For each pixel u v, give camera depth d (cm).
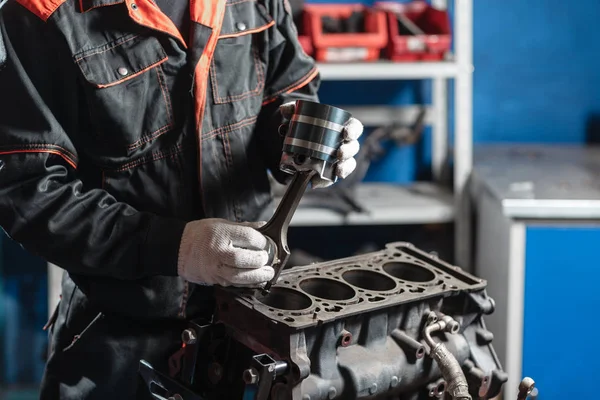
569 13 304
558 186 254
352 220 273
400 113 307
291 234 316
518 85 312
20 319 312
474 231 293
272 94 162
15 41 135
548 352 249
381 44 265
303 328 112
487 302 134
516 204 237
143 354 149
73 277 149
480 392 131
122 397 151
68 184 137
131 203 147
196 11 144
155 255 131
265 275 124
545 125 317
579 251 241
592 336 247
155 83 144
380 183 317
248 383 112
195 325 126
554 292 245
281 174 165
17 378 317
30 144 133
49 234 134
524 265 243
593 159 292
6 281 308
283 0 160
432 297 129
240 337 123
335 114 124
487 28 306
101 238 134
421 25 284
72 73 138
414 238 316
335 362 120
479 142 320
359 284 135
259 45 157
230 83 151
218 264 125
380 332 125
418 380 128
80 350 151
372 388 122
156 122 145
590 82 311
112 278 145
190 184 149
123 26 140
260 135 161
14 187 134
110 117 140
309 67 164
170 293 147
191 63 145
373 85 308
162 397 131
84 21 138
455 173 277
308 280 133
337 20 280
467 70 266
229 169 152
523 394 126
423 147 314
